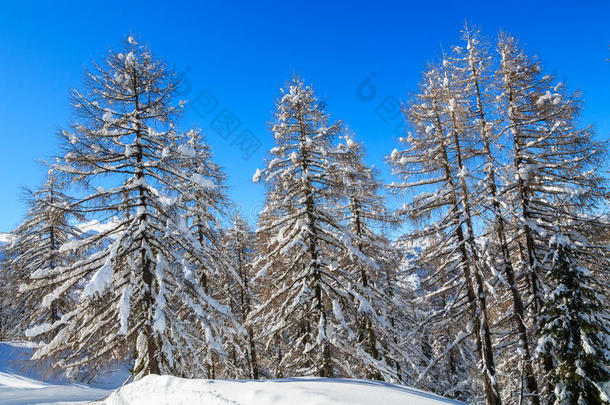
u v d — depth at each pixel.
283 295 14.30
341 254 16.59
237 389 8.12
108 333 11.06
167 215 11.34
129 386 9.41
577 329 11.54
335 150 14.34
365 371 14.71
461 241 13.56
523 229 13.98
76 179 11.17
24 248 22.27
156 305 10.77
